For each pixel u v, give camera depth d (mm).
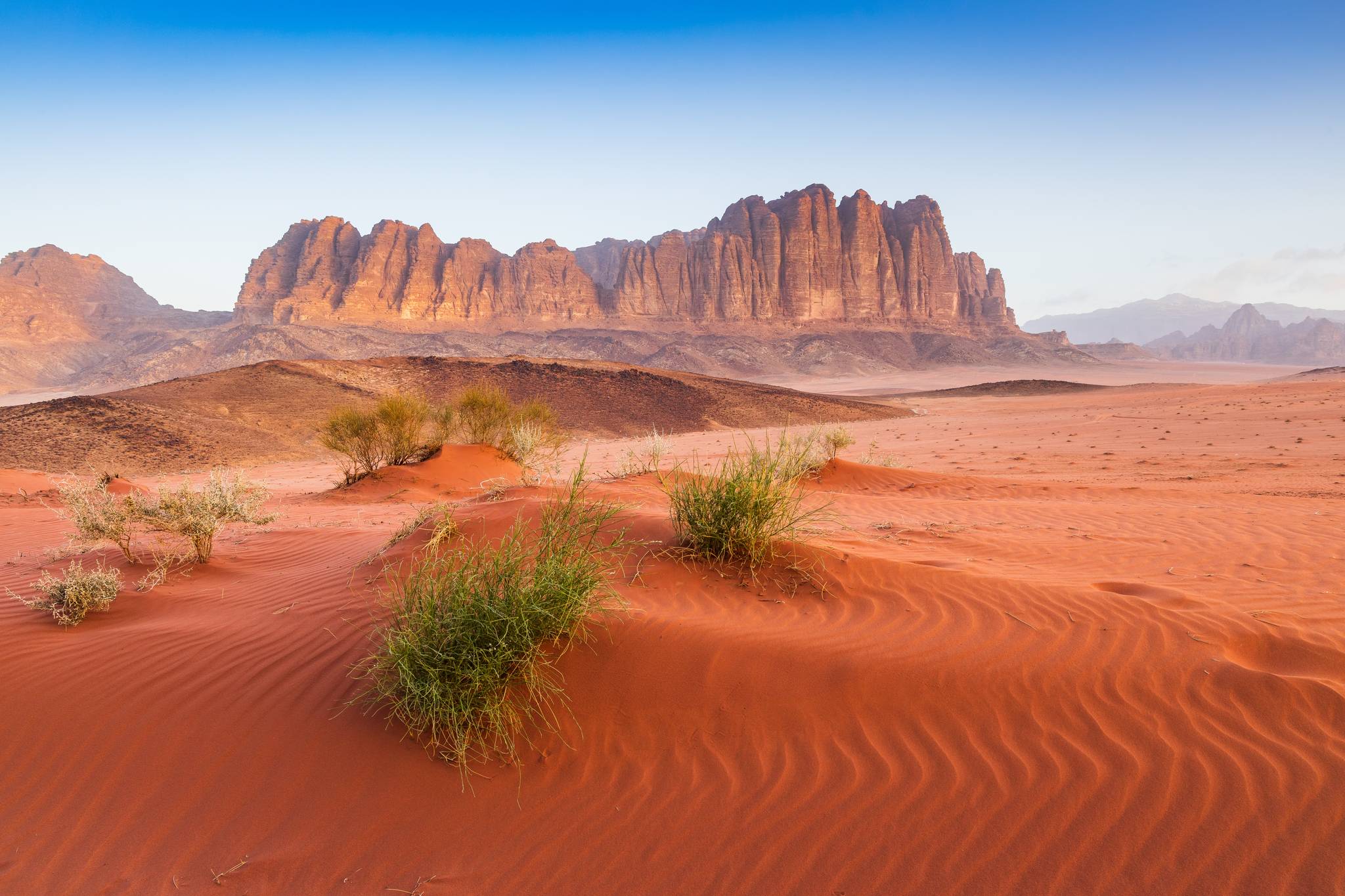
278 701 4152
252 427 54656
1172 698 3988
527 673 4070
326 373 76250
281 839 3279
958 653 4453
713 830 3252
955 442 34781
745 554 5965
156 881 3082
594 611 4703
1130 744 3635
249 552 8125
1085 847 3039
